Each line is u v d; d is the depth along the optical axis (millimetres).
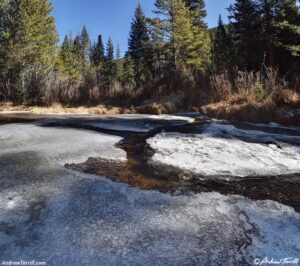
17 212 2383
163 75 16719
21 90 17266
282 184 3141
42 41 20453
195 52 23375
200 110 11125
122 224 2205
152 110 12320
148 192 2824
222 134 5945
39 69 18578
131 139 5391
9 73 18469
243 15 14469
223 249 1889
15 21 19188
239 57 15164
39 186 2922
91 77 20812
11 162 3707
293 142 5270
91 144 4832
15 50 18688
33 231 2102
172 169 3578
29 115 10922
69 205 2516
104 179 3168
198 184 3098
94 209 2447
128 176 3297
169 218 2301
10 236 2037
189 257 1810
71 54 40969
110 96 16406
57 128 6617
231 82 11781
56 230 2117
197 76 14828
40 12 21234
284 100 8898
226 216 2344
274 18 13617
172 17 22609
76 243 1960
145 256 1822
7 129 6363
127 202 2588
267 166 3729
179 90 14297
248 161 3922
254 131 6555
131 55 40656
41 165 3602
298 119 7742
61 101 16484
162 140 5250
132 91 16234
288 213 2414
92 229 2135
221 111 9688
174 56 23109
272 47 13922
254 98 9586
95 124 7496
